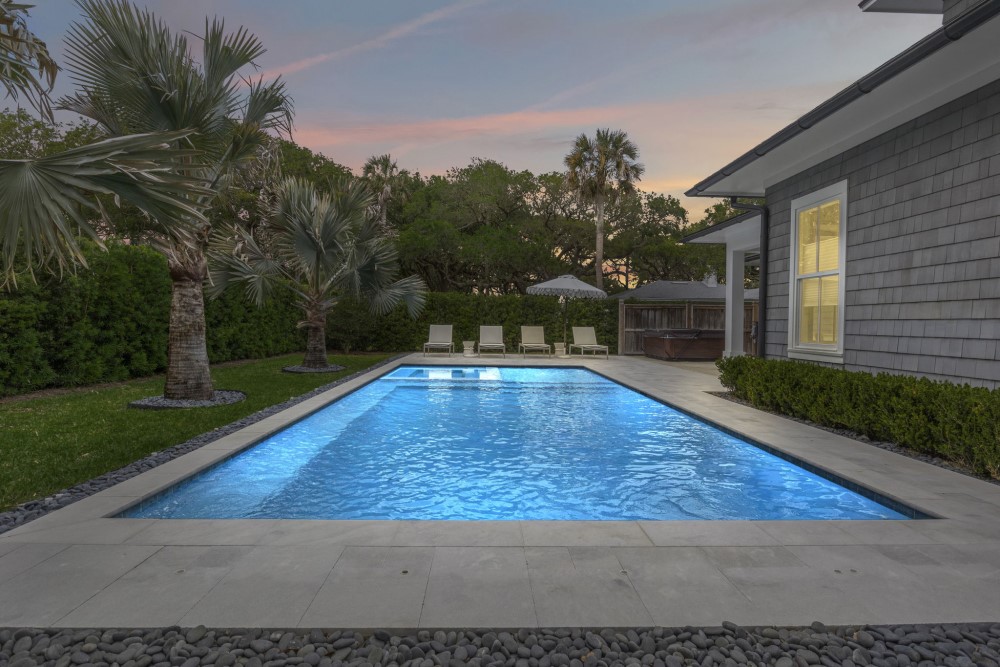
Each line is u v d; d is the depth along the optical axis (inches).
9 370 284.5
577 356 631.8
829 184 267.7
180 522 118.7
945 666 70.8
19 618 79.7
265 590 88.1
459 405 321.7
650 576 94.3
